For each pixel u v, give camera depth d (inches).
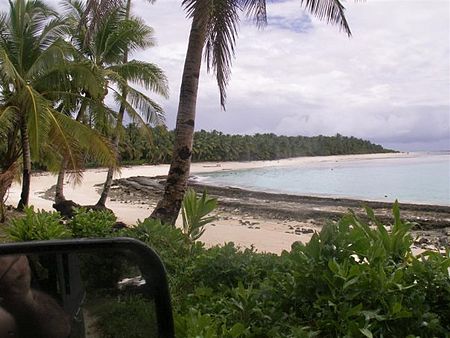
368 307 127.5
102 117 736.3
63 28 750.5
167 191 406.0
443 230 771.4
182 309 147.0
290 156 5762.8
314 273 135.8
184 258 195.8
